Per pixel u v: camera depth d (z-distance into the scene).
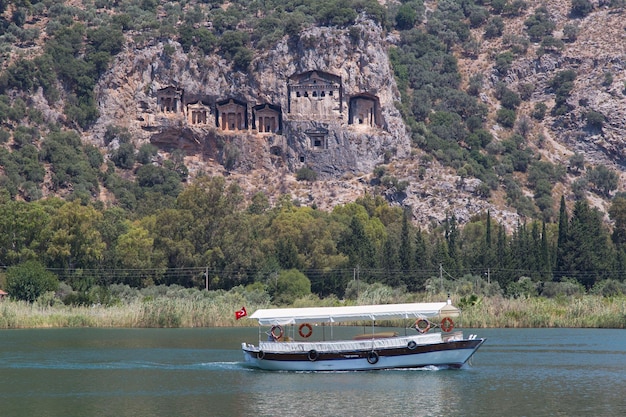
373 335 148.62
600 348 176.62
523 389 134.50
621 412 121.06
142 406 124.75
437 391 132.75
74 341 188.88
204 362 158.88
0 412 122.06
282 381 139.62
